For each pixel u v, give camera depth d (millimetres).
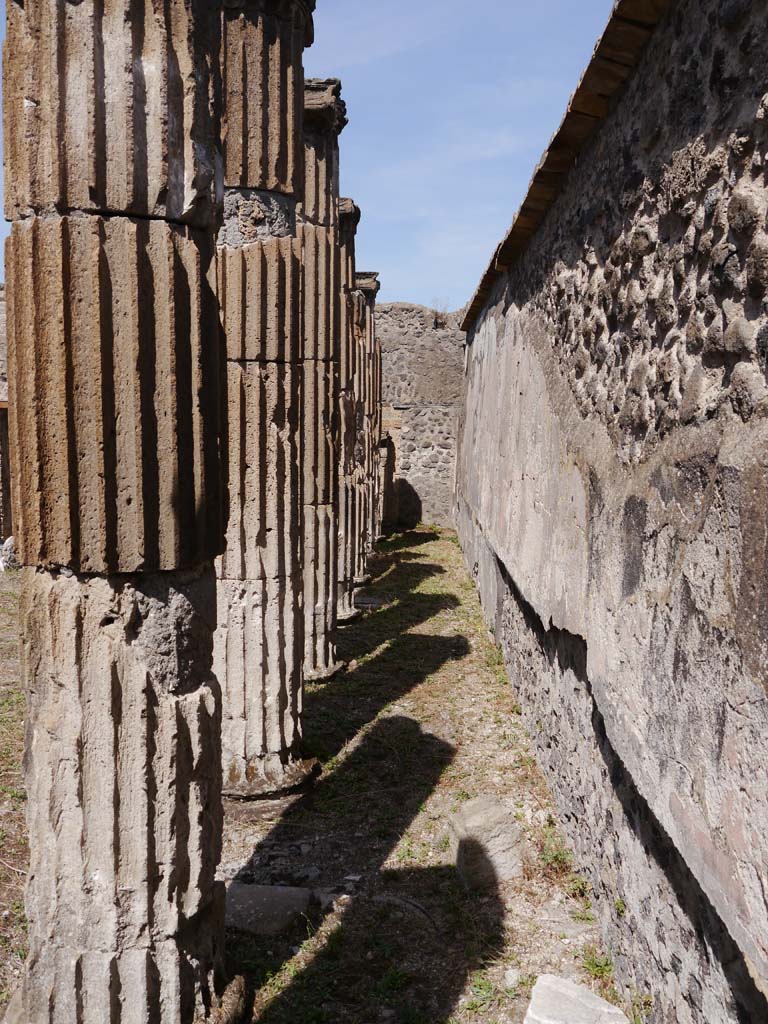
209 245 3004
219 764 3316
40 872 3047
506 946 3945
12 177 2717
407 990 3672
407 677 8180
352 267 10680
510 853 4535
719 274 2459
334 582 8234
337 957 3908
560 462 4984
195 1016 3266
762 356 2154
